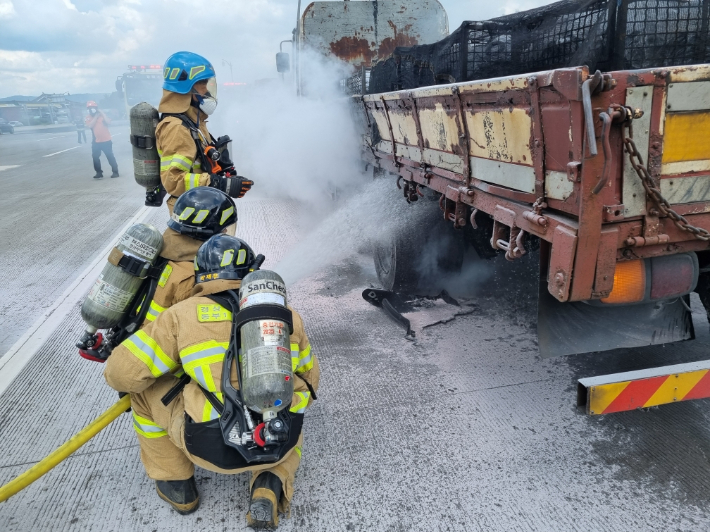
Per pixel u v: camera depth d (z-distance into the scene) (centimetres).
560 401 309
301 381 220
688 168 225
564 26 364
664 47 309
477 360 358
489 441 278
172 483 233
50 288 523
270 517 210
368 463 265
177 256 232
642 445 271
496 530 223
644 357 348
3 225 784
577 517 228
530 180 245
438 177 349
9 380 357
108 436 296
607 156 200
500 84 245
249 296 187
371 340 393
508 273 431
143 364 200
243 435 184
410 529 225
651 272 244
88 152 2059
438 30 750
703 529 219
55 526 234
